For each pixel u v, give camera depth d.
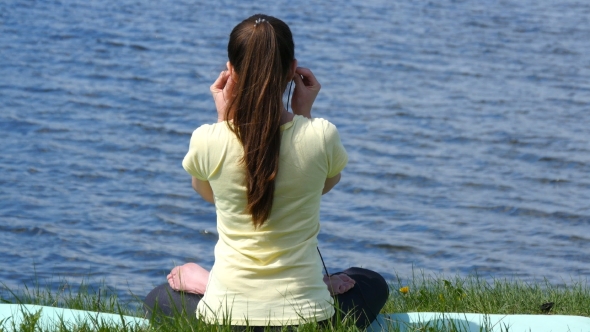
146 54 39.69
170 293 6.62
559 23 51.28
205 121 29.30
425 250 18.38
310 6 54.19
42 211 19.89
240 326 5.80
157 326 6.18
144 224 19.38
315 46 43.03
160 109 30.58
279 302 5.79
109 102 31.30
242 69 5.68
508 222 20.56
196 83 34.62
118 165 24.06
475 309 8.43
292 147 5.71
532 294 9.38
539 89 36.12
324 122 5.84
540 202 22.11
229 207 5.85
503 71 39.22
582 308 8.69
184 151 25.84
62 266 16.34
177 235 18.73
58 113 29.44
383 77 37.53
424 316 7.05
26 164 23.73
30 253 17.14
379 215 20.91
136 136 27.16
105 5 51.88
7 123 27.86
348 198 22.36
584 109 32.81
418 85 36.22
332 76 37.25
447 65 40.16
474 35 47.50
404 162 25.77
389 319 6.80
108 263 16.69
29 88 32.81
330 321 5.82
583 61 41.44
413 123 30.27
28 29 43.94
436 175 24.48
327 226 20.00
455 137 28.66
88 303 9.02
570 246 18.62
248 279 5.82
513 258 17.77
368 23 49.75
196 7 52.75
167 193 21.66
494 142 28.09
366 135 28.69
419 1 58.22
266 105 5.61
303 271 5.85
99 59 38.44
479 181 23.98
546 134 28.92
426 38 46.03
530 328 6.79
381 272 16.72
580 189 23.34
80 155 24.81
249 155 5.62
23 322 6.39
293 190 5.75
